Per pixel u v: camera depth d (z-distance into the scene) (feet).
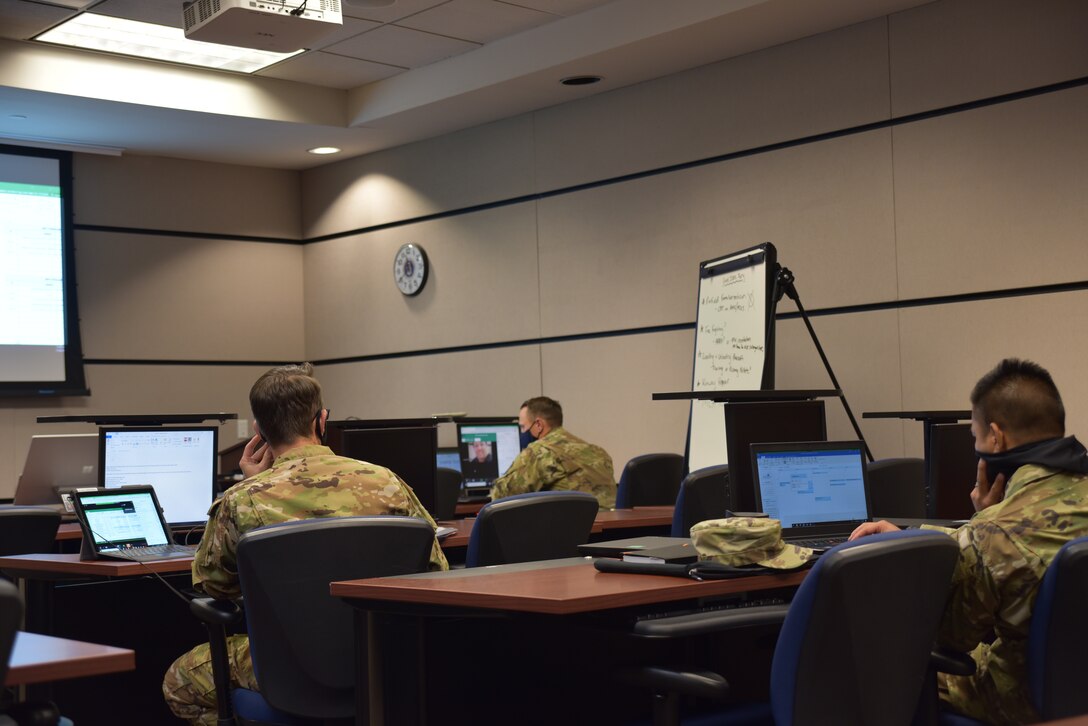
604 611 7.32
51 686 11.82
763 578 7.48
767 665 9.71
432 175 25.55
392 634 8.21
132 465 12.42
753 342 16.70
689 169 20.89
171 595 13.41
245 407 27.58
